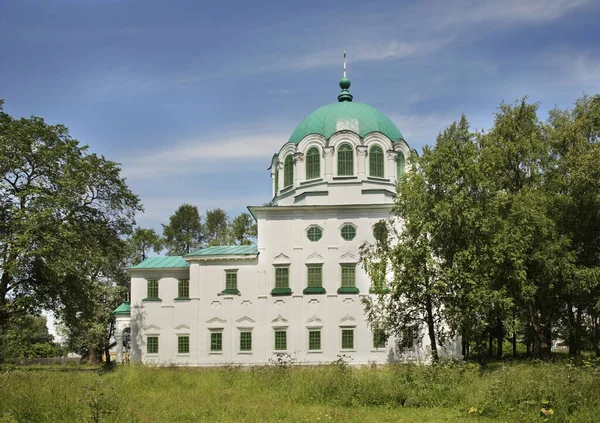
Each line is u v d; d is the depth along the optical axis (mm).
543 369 23359
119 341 57500
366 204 49125
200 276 50938
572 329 46469
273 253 50062
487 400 20688
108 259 54344
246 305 49781
